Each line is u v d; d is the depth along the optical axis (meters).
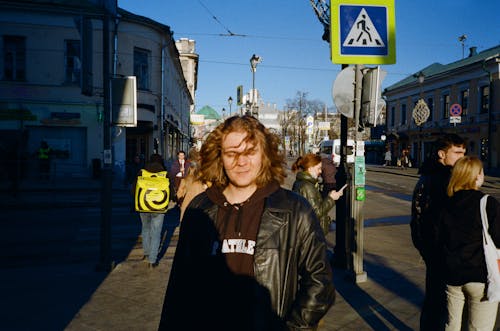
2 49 22.03
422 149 45.69
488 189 21.62
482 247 3.01
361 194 5.77
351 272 5.85
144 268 6.66
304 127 60.66
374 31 5.70
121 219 11.56
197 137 48.72
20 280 6.02
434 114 44.06
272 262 2.05
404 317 4.59
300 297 2.04
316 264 2.09
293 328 1.99
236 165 2.18
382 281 5.86
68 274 6.35
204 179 2.35
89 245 8.60
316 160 4.73
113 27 22.91
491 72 35.66
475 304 3.07
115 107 6.69
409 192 19.89
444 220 3.16
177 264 2.25
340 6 5.65
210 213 2.23
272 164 2.27
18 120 22.12
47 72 22.47
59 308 4.89
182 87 45.31
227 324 2.04
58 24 22.52
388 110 54.59
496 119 34.97
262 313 2.01
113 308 4.90
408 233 9.93
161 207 6.41
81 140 23.06
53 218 11.93
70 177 22.17
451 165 3.43
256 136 2.21
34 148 22.48
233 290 2.06
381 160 55.69
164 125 29.27
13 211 13.34
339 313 4.69
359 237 5.81
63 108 22.67
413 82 47.72
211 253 2.14
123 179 23.19
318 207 4.62
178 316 2.19
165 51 27.80
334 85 5.84
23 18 22.11
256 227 2.12
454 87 40.78
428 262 3.40
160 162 6.66
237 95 21.78
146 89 25.16
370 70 5.59
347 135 6.29
